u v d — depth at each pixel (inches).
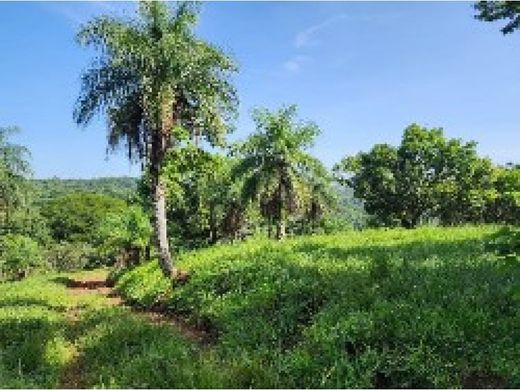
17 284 1526.8
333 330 470.6
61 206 4621.1
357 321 472.4
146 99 1013.2
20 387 423.5
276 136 1592.0
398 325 456.1
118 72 1018.7
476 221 2913.4
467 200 2839.6
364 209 3088.1
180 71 995.9
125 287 1241.4
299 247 966.4
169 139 1032.8
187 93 1064.8
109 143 1049.5
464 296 496.1
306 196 1631.4
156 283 992.2
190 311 761.6
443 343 428.1
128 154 1056.8
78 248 3486.7
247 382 429.7
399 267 619.2
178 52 983.0
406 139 2984.7
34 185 1964.8
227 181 1829.5
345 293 549.0
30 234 3225.9
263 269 741.9
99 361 508.7
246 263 820.0
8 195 1893.5
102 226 1966.0
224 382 422.6
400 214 2997.0
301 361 441.4
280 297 606.9
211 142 1088.2
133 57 977.5
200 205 1923.0
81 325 676.1
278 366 451.8
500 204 2783.0
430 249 759.7
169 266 1003.9
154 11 1015.0
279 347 499.5
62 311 900.0
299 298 585.3
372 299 523.5
